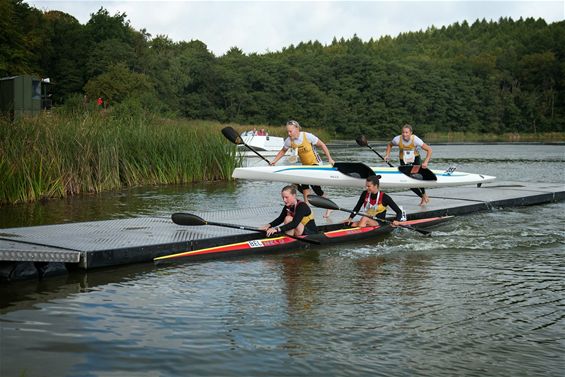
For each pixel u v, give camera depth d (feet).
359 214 29.22
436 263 23.56
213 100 248.32
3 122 40.01
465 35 531.50
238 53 330.34
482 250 26.16
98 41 194.80
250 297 18.60
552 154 110.83
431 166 78.54
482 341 14.96
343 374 13.01
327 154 33.40
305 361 13.67
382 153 113.29
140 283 20.24
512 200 41.04
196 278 20.99
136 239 24.40
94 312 17.01
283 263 23.53
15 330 15.43
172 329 15.64
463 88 295.69
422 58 364.79
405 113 272.51
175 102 208.95
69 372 12.93
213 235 25.71
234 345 14.56
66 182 42.88
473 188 47.88
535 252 25.68
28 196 39.55
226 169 55.88
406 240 28.53
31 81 77.46
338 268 22.68
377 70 281.13
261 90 259.80
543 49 351.87
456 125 294.87
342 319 16.52
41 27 195.42
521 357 13.99
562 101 318.45
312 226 26.99
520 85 326.24
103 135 46.39
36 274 20.85
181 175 52.85
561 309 17.57
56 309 17.26
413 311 17.26
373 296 18.78
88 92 150.82
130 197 42.88
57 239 23.88
